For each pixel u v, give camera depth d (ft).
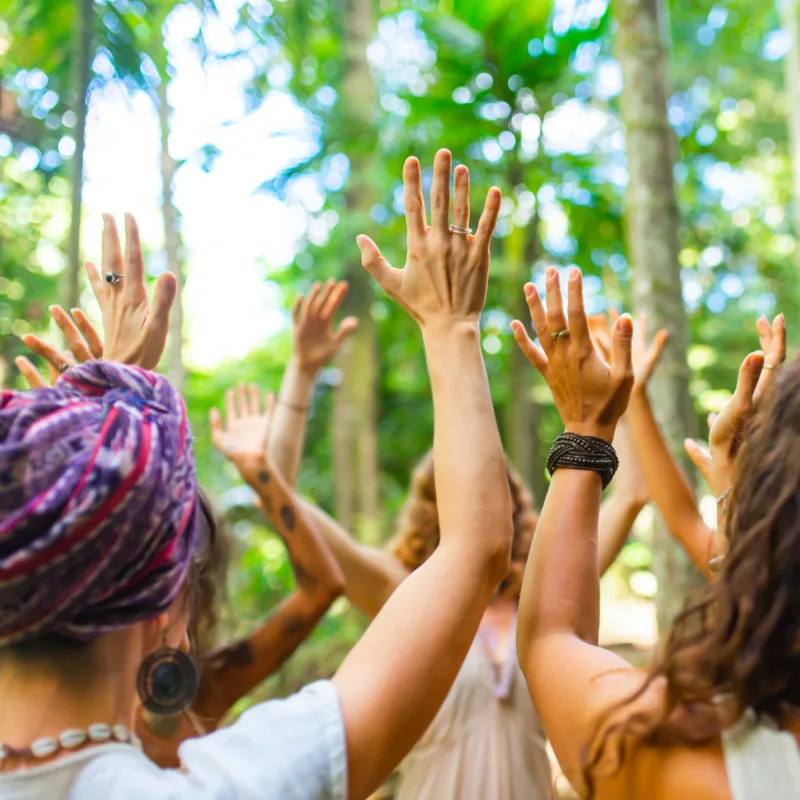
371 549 7.44
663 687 3.37
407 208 4.28
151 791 2.85
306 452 35.01
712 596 3.33
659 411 12.87
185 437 3.29
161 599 3.11
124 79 13.78
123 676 3.21
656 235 13.47
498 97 23.02
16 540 2.82
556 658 3.75
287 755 2.98
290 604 5.76
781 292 41.06
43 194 15.25
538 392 32.27
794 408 3.41
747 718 3.19
